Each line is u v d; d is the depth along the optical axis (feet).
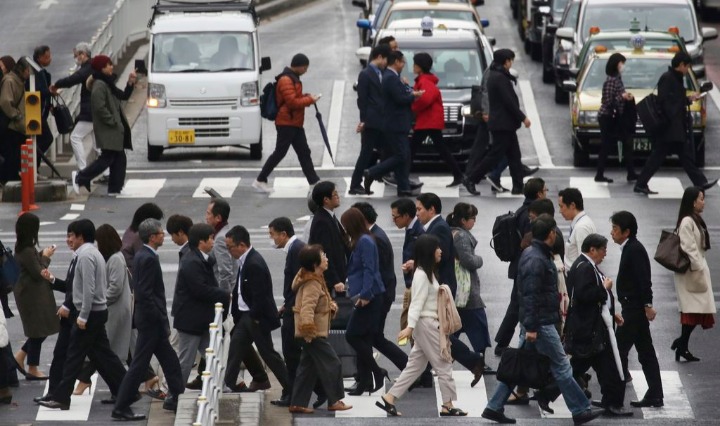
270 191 313.73
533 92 430.61
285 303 180.45
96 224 285.02
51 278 190.39
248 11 372.58
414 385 189.16
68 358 179.83
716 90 428.56
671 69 296.92
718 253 258.78
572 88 344.28
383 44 297.33
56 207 301.22
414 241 186.50
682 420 173.99
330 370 175.83
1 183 320.09
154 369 193.47
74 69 355.97
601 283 171.53
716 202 299.38
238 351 181.37
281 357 192.24
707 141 365.20
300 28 546.67
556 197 304.09
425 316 173.78
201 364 185.98
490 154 301.22
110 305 181.57
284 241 181.16
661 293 232.94
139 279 175.22
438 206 183.93
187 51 357.41
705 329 206.59
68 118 316.19
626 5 409.28
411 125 301.43
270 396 186.60
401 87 296.30
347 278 183.73
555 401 183.62
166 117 350.02
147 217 189.88
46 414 179.83
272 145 371.15
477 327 188.75
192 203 304.71
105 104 307.78
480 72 345.72
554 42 424.46
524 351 170.30
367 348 181.88
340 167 343.05
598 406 177.99
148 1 515.91
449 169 336.90
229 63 355.97
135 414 177.99
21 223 189.88
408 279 187.42
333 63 471.62
